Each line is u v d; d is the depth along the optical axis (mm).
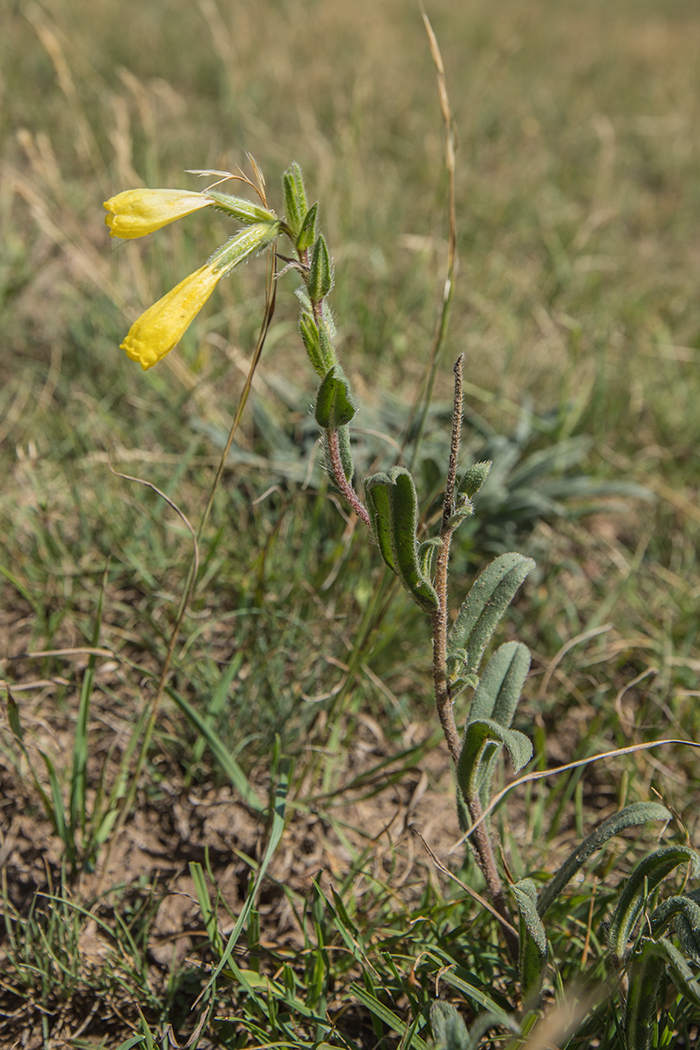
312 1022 279
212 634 364
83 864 307
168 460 410
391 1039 284
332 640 354
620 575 423
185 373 439
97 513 384
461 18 1262
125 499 397
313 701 337
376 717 354
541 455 440
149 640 352
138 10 1032
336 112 808
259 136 722
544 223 710
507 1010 278
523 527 426
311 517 384
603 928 271
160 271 521
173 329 243
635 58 1262
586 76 1129
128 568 371
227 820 323
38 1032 285
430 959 284
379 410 455
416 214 692
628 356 561
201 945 298
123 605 367
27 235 580
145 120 544
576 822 327
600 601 411
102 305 502
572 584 420
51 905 290
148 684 347
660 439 500
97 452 419
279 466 410
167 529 394
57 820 303
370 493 246
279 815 293
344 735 346
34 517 386
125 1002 289
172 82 877
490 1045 276
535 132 867
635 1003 255
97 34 922
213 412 443
